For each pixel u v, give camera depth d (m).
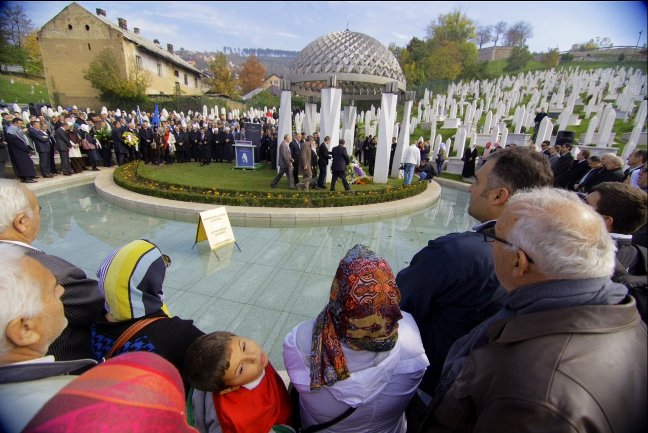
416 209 8.28
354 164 10.73
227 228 4.95
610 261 0.84
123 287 1.29
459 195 10.88
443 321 1.39
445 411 0.97
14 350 0.81
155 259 1.42
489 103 25.06
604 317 0.76
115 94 28.72
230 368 1.10
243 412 1.14
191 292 3.83
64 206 7.00
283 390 1.37
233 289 3.95
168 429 0.67
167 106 30.95
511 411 0.71
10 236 1.34
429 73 44.84
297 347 1.23
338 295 1.11
